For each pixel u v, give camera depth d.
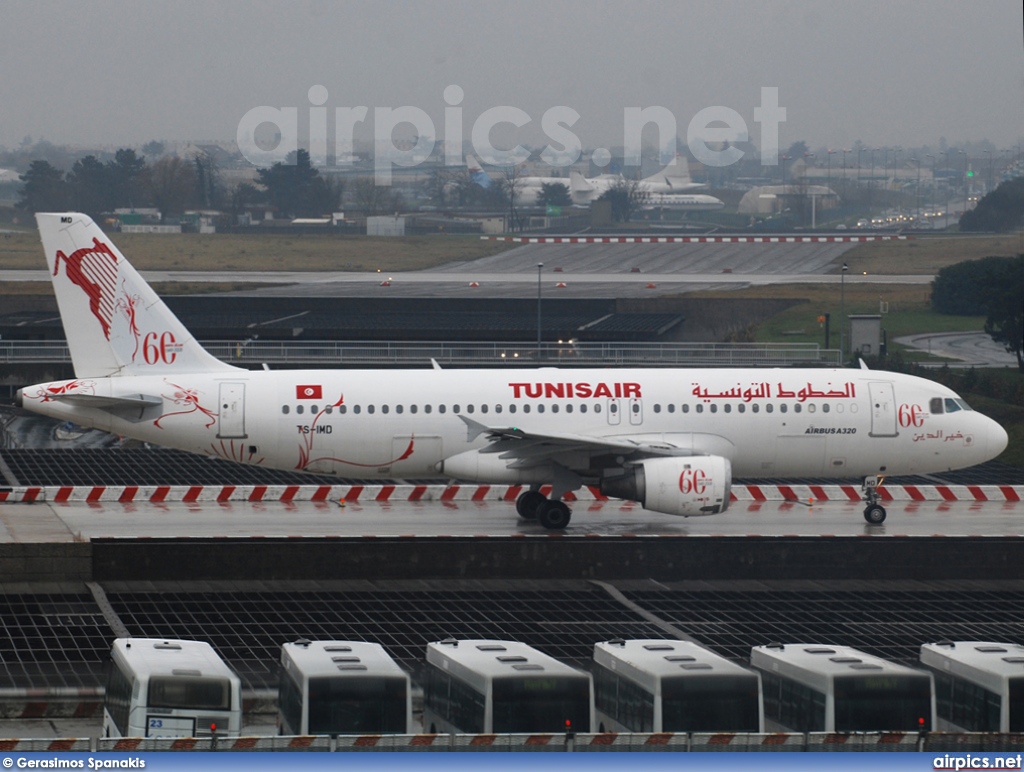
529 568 189.50
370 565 187.25
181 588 181.12
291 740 107.75
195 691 116.69
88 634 160.25
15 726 134.50
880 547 193.00
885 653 156.38
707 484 196.12
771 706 131.50
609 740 109.81
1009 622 173.12
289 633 162.12
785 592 186.50
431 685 132.38
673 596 183.38
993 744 111.75
